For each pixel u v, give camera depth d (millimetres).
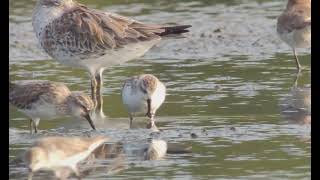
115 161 14164
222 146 14797
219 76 19766
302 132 15523
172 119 16594
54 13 18875
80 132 15969
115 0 26531
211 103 17609
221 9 25656
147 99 16625
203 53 21812
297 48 21906
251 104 17484
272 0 26641
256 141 15055
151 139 15328
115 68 20719
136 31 18594
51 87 16438
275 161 13922
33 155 13672
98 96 18469
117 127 16250
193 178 13258
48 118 16703
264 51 21922
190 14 25047
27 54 21828
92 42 18547
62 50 18797
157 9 25625
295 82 19234
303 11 21047
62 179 13344
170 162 14062
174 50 22031
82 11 18844
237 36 23000
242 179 13188
